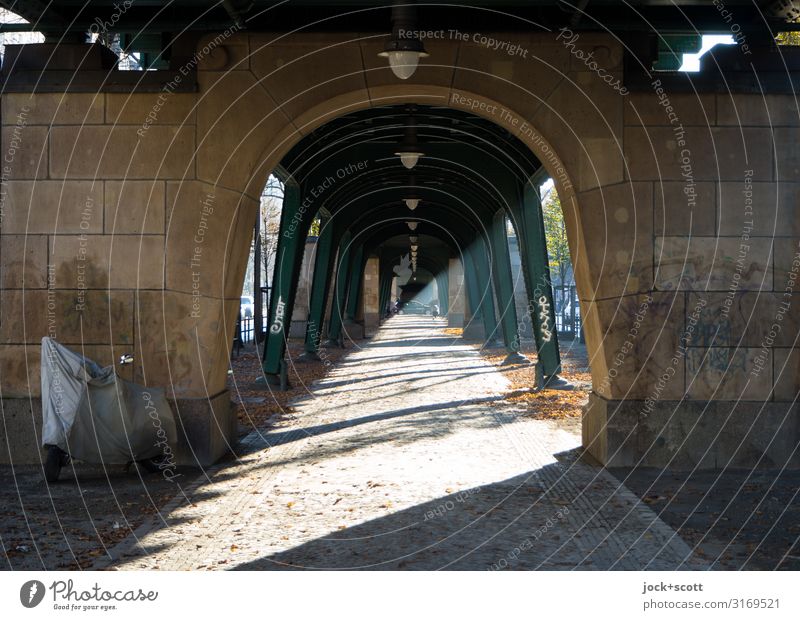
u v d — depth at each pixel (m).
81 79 10.24
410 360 25.52
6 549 6.61
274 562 6.27
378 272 45.94
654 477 9.34
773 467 9.98
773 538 6.88
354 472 9.54
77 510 7.89
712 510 7.83
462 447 11.05
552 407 14.70
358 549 6.61
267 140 10.18
